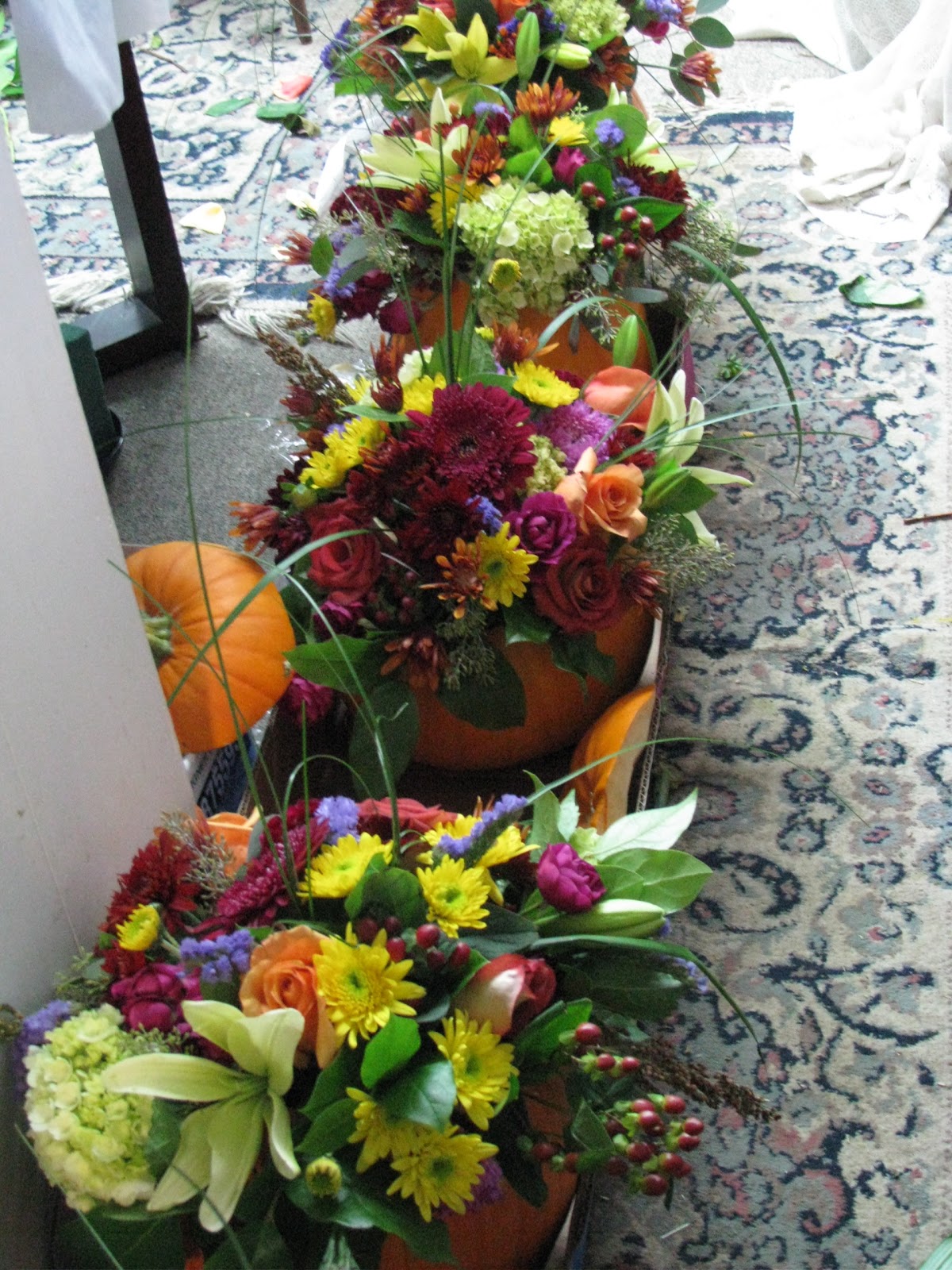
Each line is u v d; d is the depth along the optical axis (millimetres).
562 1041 727
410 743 1054
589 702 1171
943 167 2107
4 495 696
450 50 1461
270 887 757
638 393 1156
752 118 2338
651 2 1574
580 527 1045
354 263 1324
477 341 1108
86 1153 671
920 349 1855
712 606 1540
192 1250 753
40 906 769
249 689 1127
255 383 1922
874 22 2311
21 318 706
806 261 2031
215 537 1685
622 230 1317
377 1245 715
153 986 733
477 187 1280
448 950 720
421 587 995
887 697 1428
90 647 812
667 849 855
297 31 2627
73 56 1337
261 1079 704
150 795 925
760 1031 1148
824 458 1705
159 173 1811
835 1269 1000
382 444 1036
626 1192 1047
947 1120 1083
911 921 1225
